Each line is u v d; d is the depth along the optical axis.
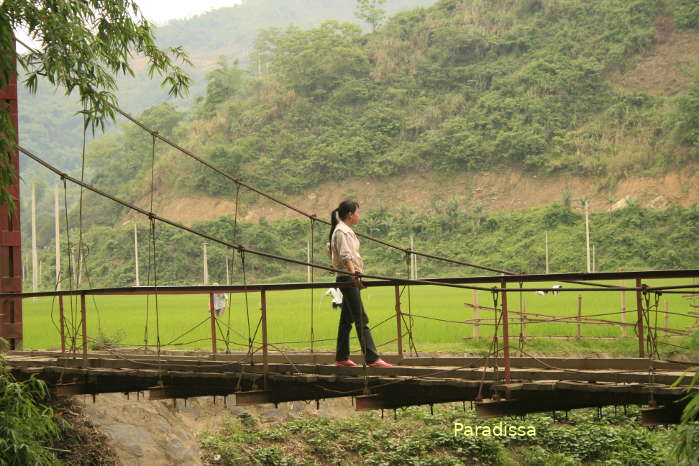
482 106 103.94
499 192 94.56
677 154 84.75
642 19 105.19
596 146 92.62
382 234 90.06
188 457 11.66
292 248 91.75
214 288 8.23
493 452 14.09
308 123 111.06
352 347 16.22
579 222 82.69
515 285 38.19
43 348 15.46
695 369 6.88
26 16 8.11
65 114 185.12
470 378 7.57
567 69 103.62
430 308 28.00
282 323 21.39
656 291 6.98
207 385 8.45
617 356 15.49
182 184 102.31
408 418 14.84
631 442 14.54
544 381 7.32
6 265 12.09
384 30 124.50
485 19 116.62
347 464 13.05
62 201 130.88
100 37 9.46
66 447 10.30
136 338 18.36
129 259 90.94
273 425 13.46
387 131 106.62
